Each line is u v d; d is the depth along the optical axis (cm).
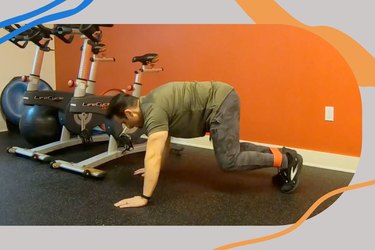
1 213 169
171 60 309
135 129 265
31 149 270
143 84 328
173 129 192
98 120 295
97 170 224
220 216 171
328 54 243
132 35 324
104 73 349
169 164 259
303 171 248
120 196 193
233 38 277
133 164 253
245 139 288
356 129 241
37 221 161
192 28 293
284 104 266
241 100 283
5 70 346
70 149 291
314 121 257
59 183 212
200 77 297
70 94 283
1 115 346
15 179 217
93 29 230
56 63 383
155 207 180
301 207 183
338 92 244
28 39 246
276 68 264
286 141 270
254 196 198
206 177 230
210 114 192
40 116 280
